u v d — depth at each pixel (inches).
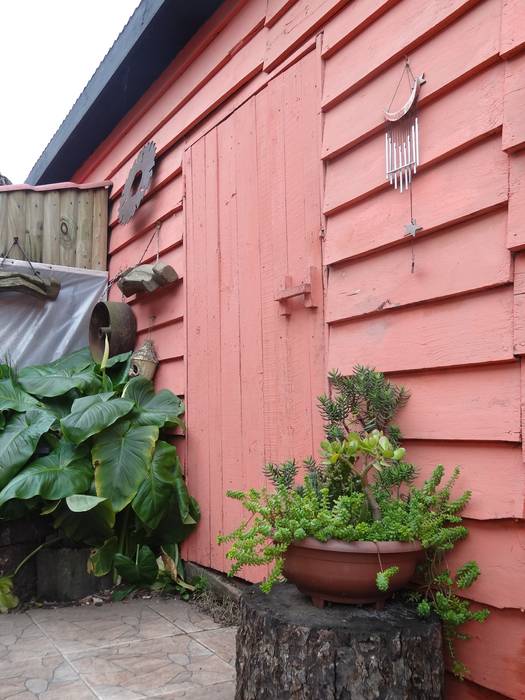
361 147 88.8
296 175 104.0
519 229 65.1
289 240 105.0
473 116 71.6
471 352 70.4
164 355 149.3
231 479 119.0
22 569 130.3
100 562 128.5
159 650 100.0
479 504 68.7
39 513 133.0
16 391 140.7
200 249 135.0
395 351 80.9
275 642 64.3
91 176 207.9
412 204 79.2
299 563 68.2
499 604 66.2
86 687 86.7
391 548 65.0
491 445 68.5
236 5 124.6
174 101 150.0
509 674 65.4
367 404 80.7
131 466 125.4
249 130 119.0
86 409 126.2
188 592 128.3
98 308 164.2
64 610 123.3
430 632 63.6
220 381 124.6
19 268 170.2
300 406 100.2
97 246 186.4
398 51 82.2
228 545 118.2
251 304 115.1
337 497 77.2
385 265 83.5
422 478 76.5
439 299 75.2
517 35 66.0
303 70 103.5
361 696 60.6
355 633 61.7
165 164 154.1
